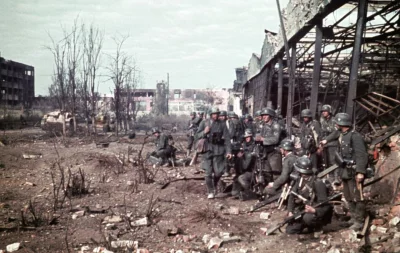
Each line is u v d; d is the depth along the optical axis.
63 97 24.12
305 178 5.42
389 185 6.16
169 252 4.82
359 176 5.09
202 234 5.55
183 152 16.19
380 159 6.83
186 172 10.79
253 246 4.98
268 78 21.48
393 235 4.66
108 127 29.09
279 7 13.57
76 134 24.95
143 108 64.69
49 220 6.11
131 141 20.95
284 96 24.11
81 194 8.02
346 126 5.27
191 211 6.62
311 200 5.28
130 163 12.13
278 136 7.34
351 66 7.99
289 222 5.51
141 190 8.38
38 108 49.53
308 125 8.62
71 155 14.12
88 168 11.30
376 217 5.45
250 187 7.63
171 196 7.82
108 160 11.94
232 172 10.51
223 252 4.81
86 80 24.98
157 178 9.76
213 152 7.77
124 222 6.06
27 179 9.87
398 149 6.54
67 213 6.59
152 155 12.55
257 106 25.92
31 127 35.53
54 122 26.06
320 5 10.15
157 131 12.36
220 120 7.89
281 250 4.77
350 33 13.49
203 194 8.08
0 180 9.70
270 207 6.88
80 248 4.93
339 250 4.52
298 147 9.05
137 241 5.02
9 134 25.02
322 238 5.04
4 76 57.31
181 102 68.81
